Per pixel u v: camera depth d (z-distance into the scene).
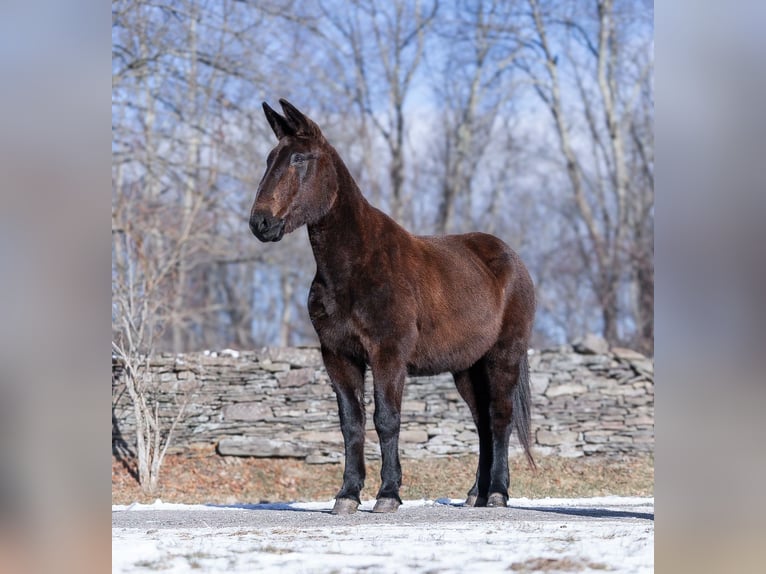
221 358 15.41
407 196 30.77
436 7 31.66
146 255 18.42
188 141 22.91
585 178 32.66
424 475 14.36
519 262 10.00
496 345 9.61
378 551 5.62
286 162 7.65
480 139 33.78
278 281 37.25
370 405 15.12
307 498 13.82
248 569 4.98
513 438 15.23
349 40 31.44
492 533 6.67
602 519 8.14
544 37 31.25
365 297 7.93
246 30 22.72
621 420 15.23
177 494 13.65
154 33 21.77
